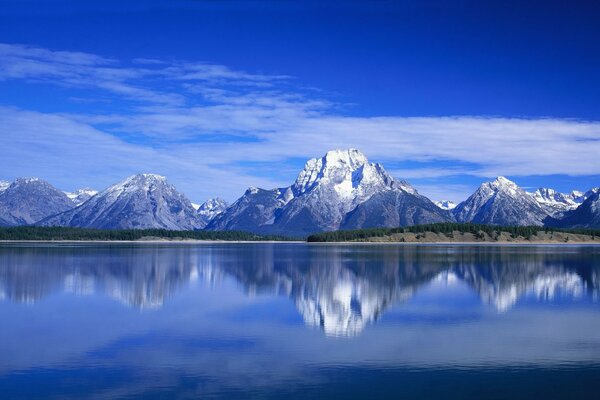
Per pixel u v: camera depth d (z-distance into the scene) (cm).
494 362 5131
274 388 4438
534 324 6838
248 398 4228
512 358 5262
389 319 7181
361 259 19325
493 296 9294
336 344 5784
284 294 9650
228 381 4609
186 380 4641
